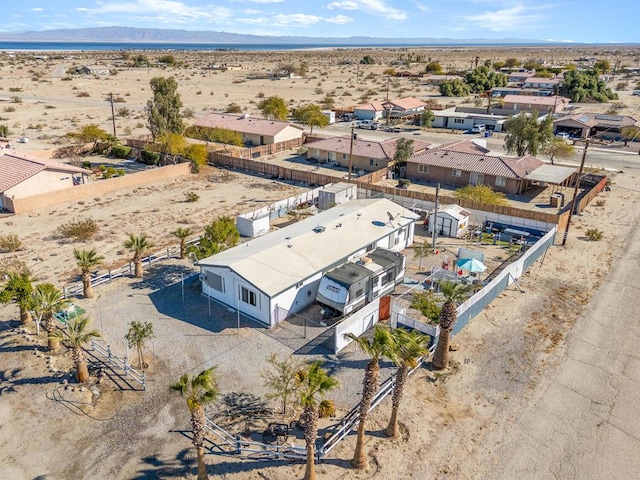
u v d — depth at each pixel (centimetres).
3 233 4022
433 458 1925
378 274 3058
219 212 4625
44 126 8325
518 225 4262
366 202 4066
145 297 3072
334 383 1623
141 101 11462
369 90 13950
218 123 7819
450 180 5641
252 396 2236
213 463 1883
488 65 18900
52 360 2452
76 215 4478
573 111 10269
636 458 1947
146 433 2023
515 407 2205
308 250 3172
